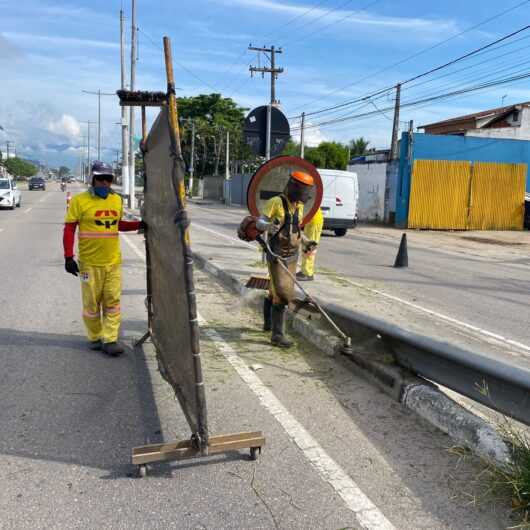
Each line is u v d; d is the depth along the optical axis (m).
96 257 5.18
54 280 9.16
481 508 2.95
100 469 3.28
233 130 62.81
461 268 12.79
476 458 3.43
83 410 4.07
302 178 5.43
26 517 2.81
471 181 24.95
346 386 4.62
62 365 5.01
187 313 3.13
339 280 9.67
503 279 11.34
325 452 3.52
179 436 3.70
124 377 4.75
